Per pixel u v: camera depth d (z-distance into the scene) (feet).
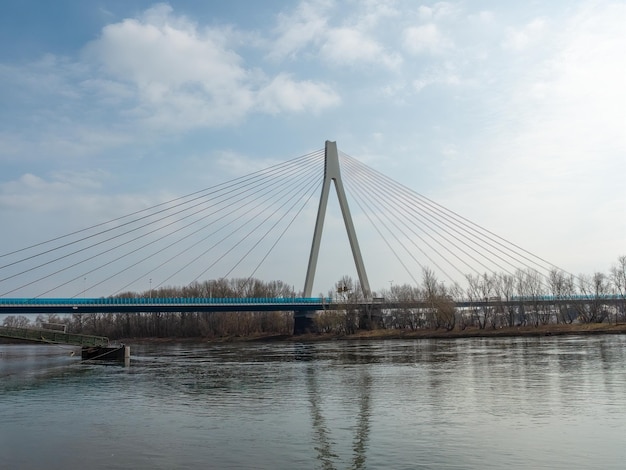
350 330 459.73
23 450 71.00
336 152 429.79
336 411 93.76
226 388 128.98
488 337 383.65
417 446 67.92
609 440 69.21
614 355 191.42
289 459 63.62
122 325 635.25
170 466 61.87
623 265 433.89
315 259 437.17
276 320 548.31
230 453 66.90
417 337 421.18
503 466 59.16
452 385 122.52
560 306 437.58
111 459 65.67
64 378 159.74
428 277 470.80
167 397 115.65
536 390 110.93
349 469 59.21
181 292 626.64
